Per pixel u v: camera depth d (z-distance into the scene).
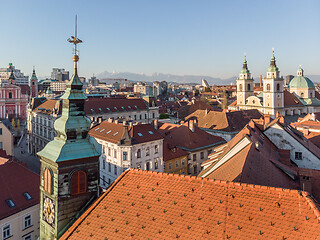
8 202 35.69
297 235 11.38
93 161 18.55
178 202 14.55
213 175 27.72
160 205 14.88
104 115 104.31
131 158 56.62
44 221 18.91
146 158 59.41
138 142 57.66
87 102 105.19
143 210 15.08
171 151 65.31
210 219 13.16
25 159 93.12
